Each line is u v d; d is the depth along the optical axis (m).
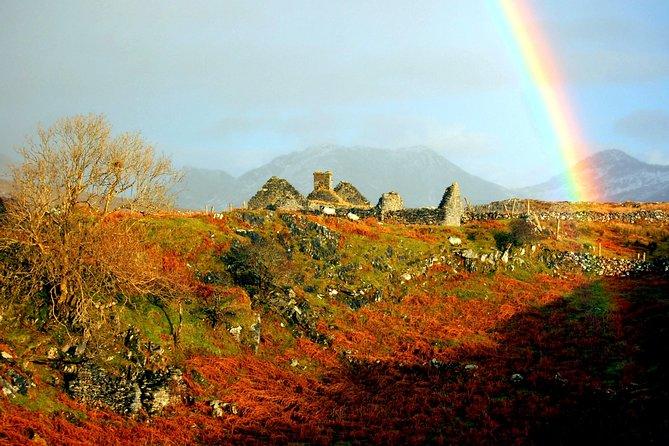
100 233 31.27
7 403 23.94
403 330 41.59
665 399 25.97
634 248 63.34
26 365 26.42
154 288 35.31
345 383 33.88
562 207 85.31
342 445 26.23
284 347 37.19
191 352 32.59
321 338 38.69
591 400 28.53
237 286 40.31
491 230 59.91
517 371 34.19
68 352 28.33
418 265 51.34
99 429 25.02
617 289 49.88
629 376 30.44
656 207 86.38
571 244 60.59
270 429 27.72
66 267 29.41
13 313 29.03
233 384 31.45
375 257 50.25
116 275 31.69
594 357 34.81
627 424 24.72
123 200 34.19
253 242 45.94
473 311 45.78
